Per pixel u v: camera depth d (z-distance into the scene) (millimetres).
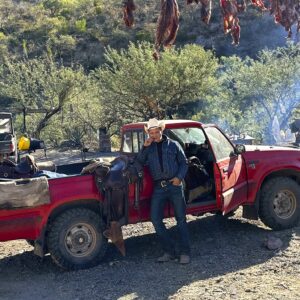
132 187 6352
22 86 31297
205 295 5020
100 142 26203
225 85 31391
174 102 28500
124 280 5676
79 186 6117
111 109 29359
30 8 73125
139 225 8328
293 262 5859
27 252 7289
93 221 6199
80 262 6141
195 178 6793
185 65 27250
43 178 5965
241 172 7164
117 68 30344
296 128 21766
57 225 6043
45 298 5355
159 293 5195
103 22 64188
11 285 5871
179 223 6168
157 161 6086
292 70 26453
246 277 5480
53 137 29781
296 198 7371
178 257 6273
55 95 29844
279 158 7398
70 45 58969
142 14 55000
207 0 2990
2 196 5789
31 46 59125
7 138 13547
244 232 7379
